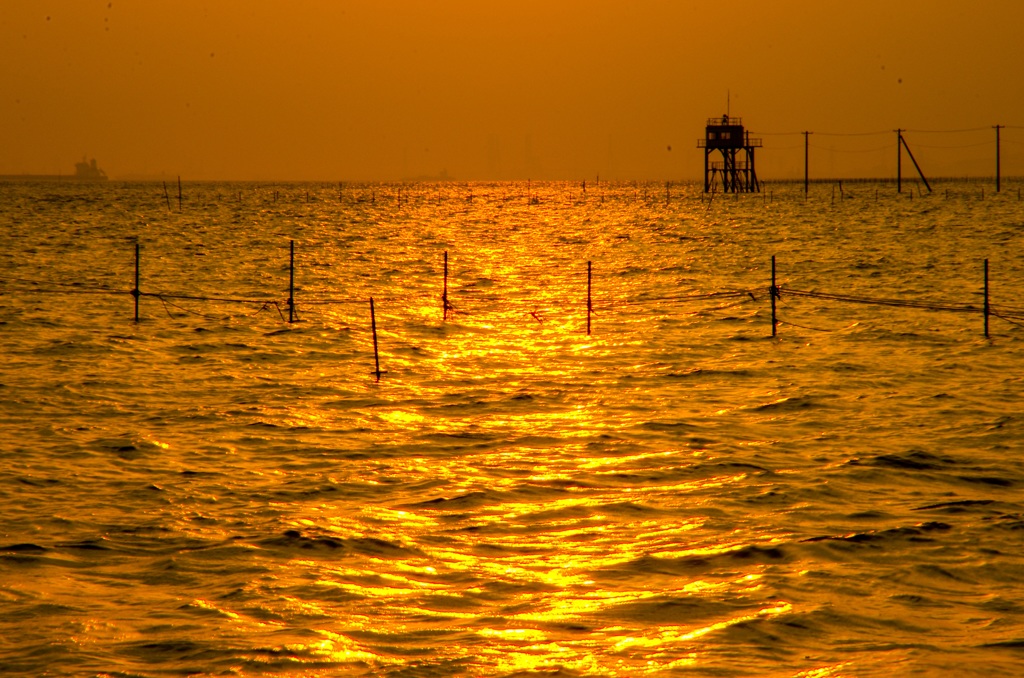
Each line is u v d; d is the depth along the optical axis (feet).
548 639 145.89
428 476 231.50
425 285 645.92
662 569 174.50
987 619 154.20
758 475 232.53
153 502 209.77
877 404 305.32
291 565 174.81
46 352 384.06
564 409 302.04
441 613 155.02
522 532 193.88
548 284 655.35
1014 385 329.31
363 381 341.62
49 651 140.05
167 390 323.78
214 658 138.41
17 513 200.85
